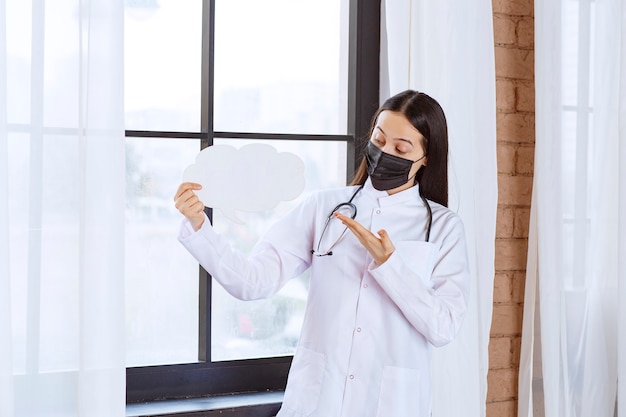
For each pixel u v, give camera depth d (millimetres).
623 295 2521
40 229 1897
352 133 2475
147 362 2305
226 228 2379
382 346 1854
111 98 1900
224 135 2346
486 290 2410
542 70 2479
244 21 2385
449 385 2328
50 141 1900
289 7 2439
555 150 2484
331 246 1913
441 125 1912
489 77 2402
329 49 2494
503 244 2594
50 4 1891
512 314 2613
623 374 2529
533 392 2553
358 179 2045
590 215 2588
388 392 1834
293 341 2490
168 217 2312
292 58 2449
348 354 1858
